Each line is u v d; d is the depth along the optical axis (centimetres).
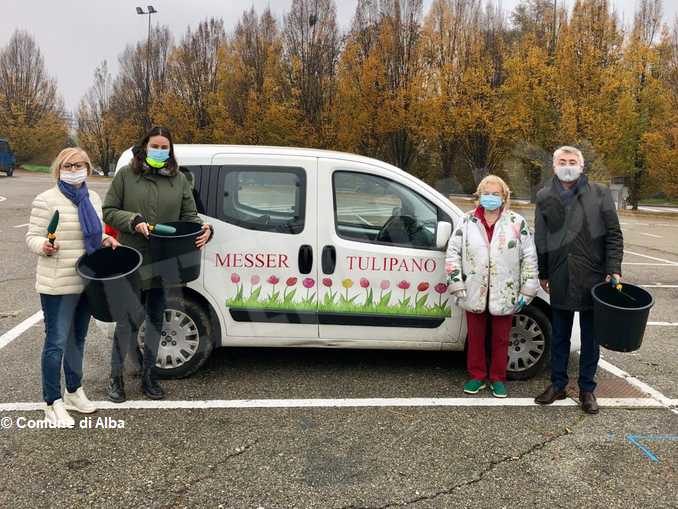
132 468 302
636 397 414
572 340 437
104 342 498
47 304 337
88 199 339
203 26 2080
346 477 299
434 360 472
